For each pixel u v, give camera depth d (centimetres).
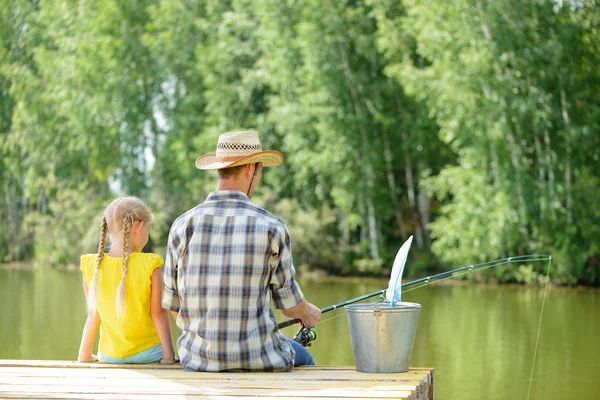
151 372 347
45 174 2714
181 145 2422
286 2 2323
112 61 2545
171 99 2580
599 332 1048
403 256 372
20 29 2812
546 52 1891
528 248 1941
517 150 1955
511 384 718
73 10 2617
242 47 2470
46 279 1927
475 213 1961
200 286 340
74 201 2559
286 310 349
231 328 339
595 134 1888
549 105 1930
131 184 2539
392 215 2395
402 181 2406
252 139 355
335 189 2267
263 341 344
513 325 1122
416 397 318
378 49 2134
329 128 2222
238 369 343
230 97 2452
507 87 1906
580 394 678
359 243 2312
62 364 374
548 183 1919
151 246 2362
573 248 1880
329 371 352
